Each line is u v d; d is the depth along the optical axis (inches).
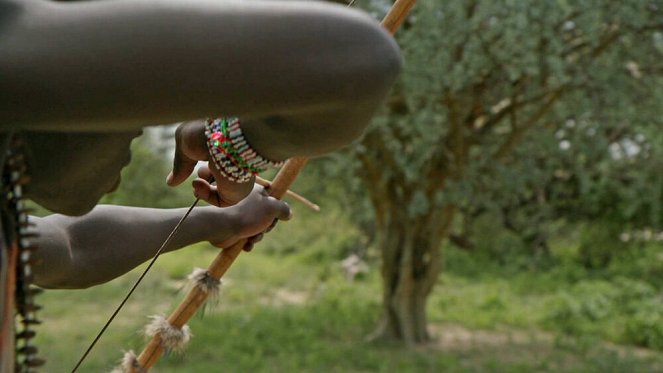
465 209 732.7
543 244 859.4
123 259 58.6
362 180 506.3
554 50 381.7
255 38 31.8
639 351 537.3
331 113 34.9
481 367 469.4
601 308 622.5
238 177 45.5
